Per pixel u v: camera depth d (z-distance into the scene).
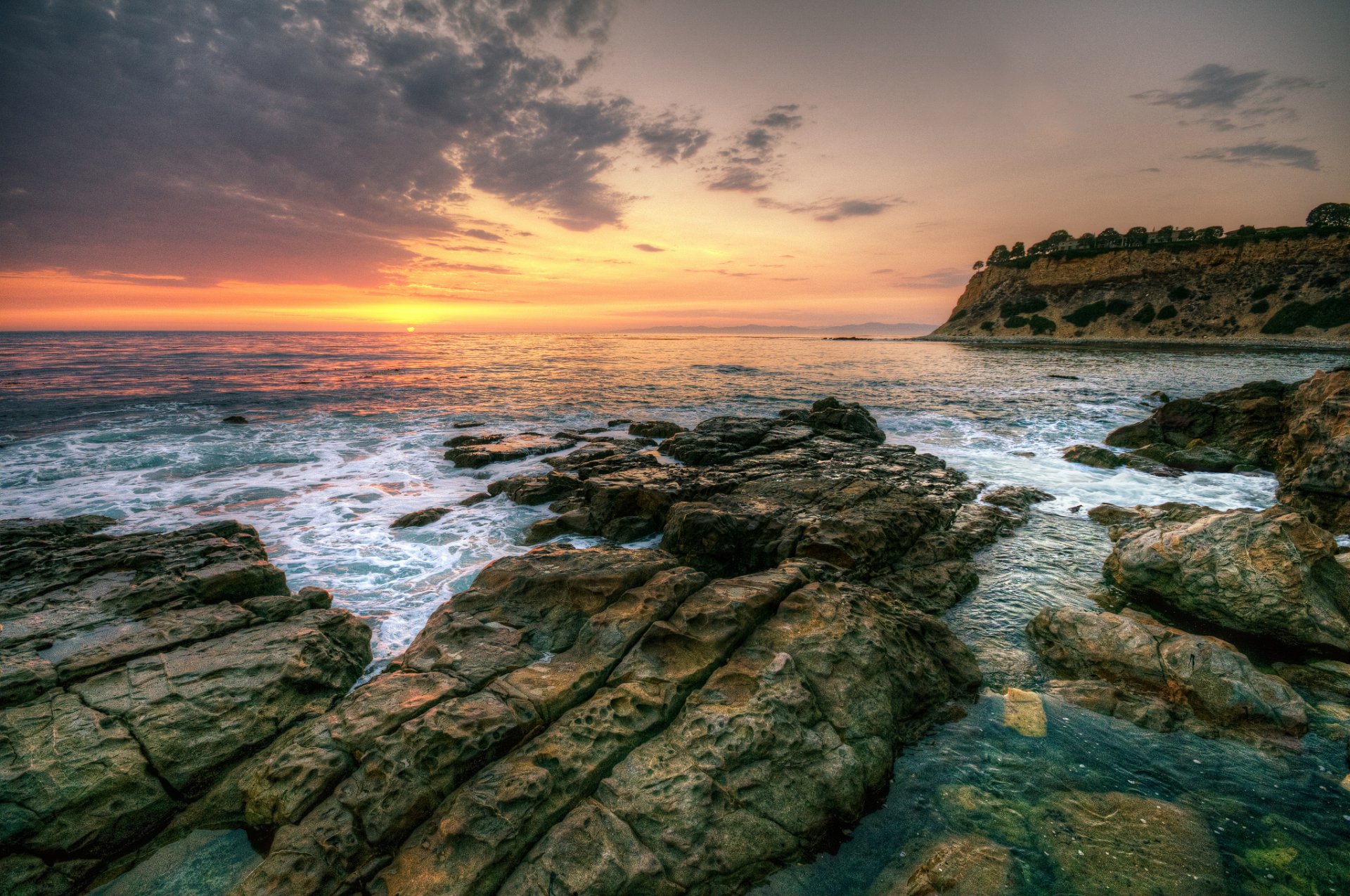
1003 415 25.02
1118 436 19.19
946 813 4.85
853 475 13.64
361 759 4.75
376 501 13.46
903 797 5.05
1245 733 5.59
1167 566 8.25
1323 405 13.19
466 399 30.08
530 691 5.38
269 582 8.08
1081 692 6.27
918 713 6.02
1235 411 17.44
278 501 13.33
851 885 4.28
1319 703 6.12
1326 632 6.95
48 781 4.61
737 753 4.81
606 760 4.79
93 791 4.65
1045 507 13.05
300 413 25.17
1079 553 10.56
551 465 16.53
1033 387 34.69
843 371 46.03
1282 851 4.38
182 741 5.13
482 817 4.25
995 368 46.72
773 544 9.84
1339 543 10.44
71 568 8.02
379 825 4.29
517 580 7.32
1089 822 4.68
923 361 56.84
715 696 5.36
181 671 5.80
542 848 4.14
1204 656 6.24
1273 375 37.47
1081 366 46.53
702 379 40.59
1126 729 5.73
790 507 11.17
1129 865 4.27
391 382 36.78
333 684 6.21
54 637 6.29
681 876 4.14
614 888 3.97
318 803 4.56
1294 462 13.76
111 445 18.33
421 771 4.56
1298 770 5.17
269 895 3.97
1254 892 4.07
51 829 4.45
